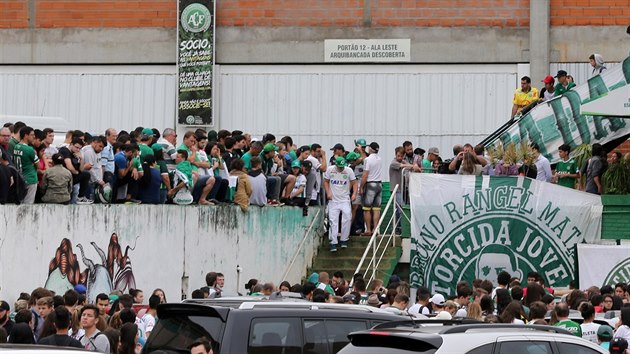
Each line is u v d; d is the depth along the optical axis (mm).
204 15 83312
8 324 37906
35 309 38938
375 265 64000
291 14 83625
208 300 33250
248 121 83562
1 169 46031
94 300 50438
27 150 48375
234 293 51875
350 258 66000
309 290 44969
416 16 82750
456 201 62094
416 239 62188
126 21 84438
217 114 83625
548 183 62250
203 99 83188
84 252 50094
